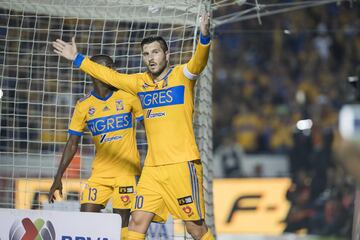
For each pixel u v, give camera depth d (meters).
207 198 21.58
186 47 22.31
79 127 19.45
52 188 19.47
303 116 50.84
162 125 15.91
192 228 16.11
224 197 38.16
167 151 15.81
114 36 23.97
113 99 19.16
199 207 15.88
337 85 51.94
